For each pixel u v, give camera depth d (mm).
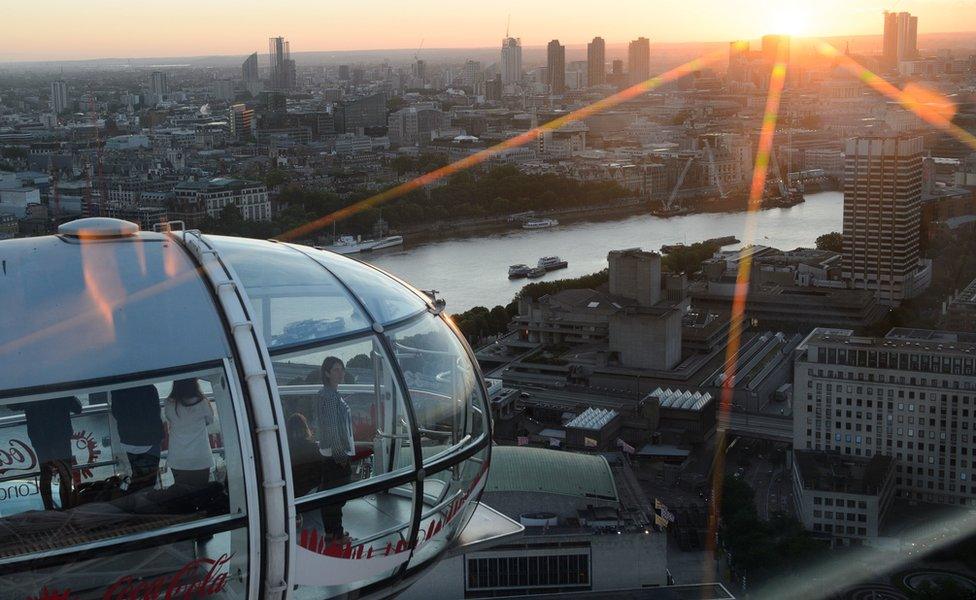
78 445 31422
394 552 35781
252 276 35000
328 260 38125
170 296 33438
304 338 34219
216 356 32500
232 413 32125
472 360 40031
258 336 32938
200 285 34094
